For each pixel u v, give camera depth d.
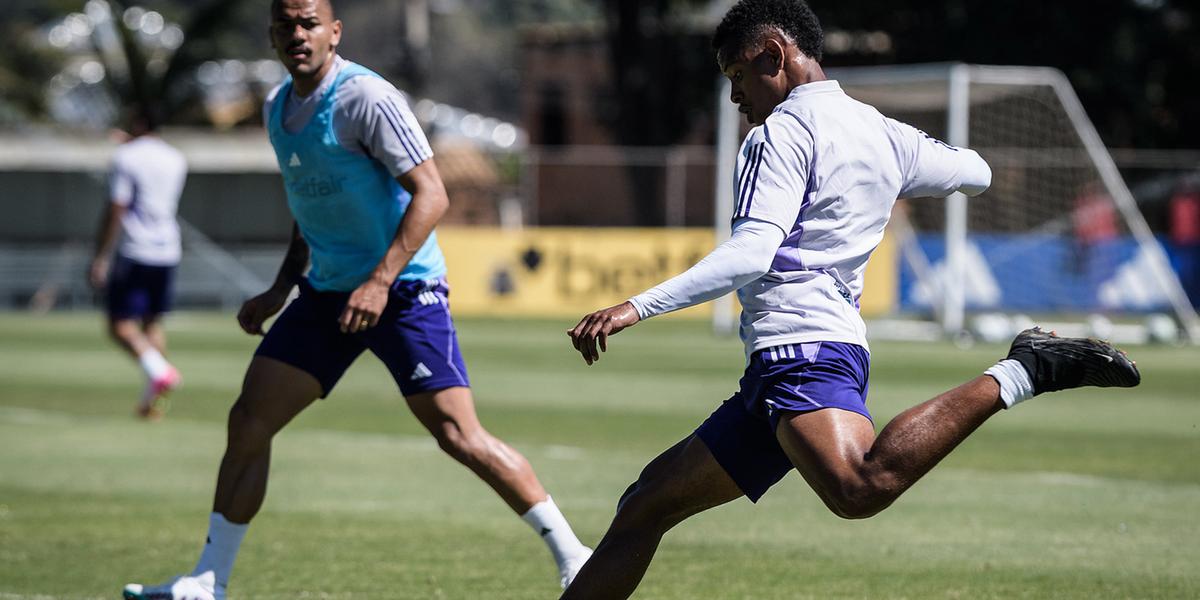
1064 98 77.50
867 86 77.62
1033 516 27.84
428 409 20.80
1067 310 80.38
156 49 152.50
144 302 44.25
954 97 72.31
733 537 25.91
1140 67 117.94
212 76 165.50
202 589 19.56
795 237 15.55
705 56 131.00
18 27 171.12
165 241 44.53
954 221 75.06
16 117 157.62
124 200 43.78
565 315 92.19
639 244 91.75
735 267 14.87
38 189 110.88
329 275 20.62
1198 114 119.75
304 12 19.72
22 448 37.75
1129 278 79.75
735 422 16.12
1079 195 80.62
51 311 103.31
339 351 20.72
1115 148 120.62
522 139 164.12
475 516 28.09
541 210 138.25
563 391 51.06
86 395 50.81
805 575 22.72
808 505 29.30
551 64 159.38
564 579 20.75
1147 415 44.47
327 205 20.31
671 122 132.25
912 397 47.78
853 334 15.69
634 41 129.88
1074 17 117.19
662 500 16.33
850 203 15.55
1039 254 80.19
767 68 16.06
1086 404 47.41
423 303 20.66
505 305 92.88
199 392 51.25
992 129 82.31
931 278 81.06
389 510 28.78
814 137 15.45
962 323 77.06
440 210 19.89
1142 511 28.31
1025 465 34.56
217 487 20.19
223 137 121.62
